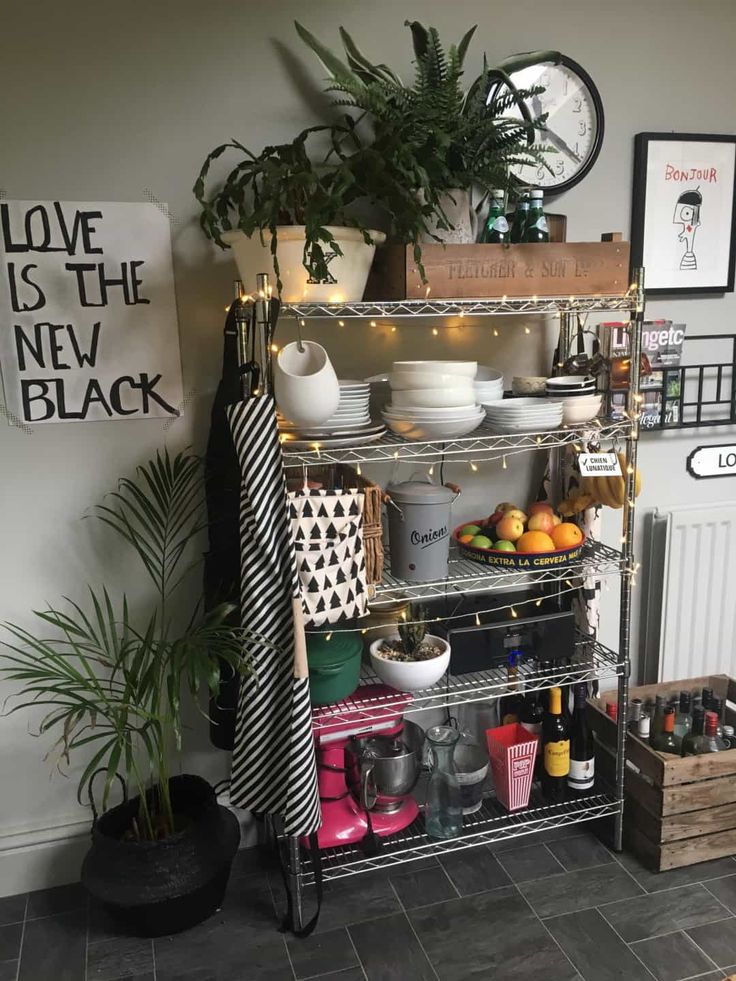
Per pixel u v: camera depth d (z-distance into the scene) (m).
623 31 1.99
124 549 1.89
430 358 2.02
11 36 1.62
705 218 2.15
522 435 1.76
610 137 2.04
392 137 1.57
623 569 1.92
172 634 1.95
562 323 2.04
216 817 1.78
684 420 2.25
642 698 2.23
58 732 1.92
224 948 1.72
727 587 2.35
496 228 1.79
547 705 2.11
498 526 1.89
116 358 1.79
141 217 1.75
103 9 1.66
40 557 1.85
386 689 1.95
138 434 1.85
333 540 1.63
